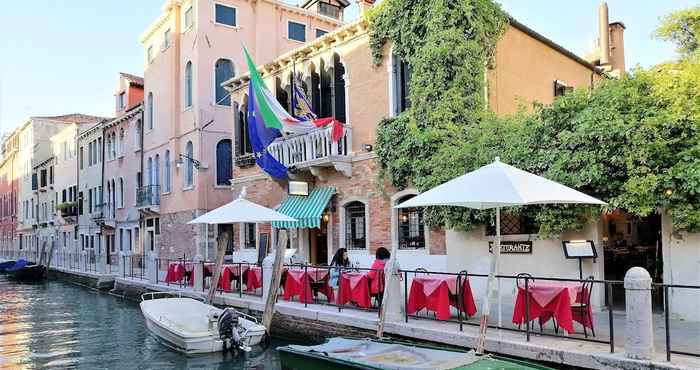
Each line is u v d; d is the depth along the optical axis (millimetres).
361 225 15805
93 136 38969
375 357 8234
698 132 8820
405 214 14320
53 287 29594
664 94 9141
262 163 17922
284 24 27156
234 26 25750
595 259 10539
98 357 11664
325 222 17875
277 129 17781
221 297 14656
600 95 10289
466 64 12992
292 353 9148
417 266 13734
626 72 10188
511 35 14914
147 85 29859
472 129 12492
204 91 24844
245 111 21078
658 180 9047
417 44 13867
